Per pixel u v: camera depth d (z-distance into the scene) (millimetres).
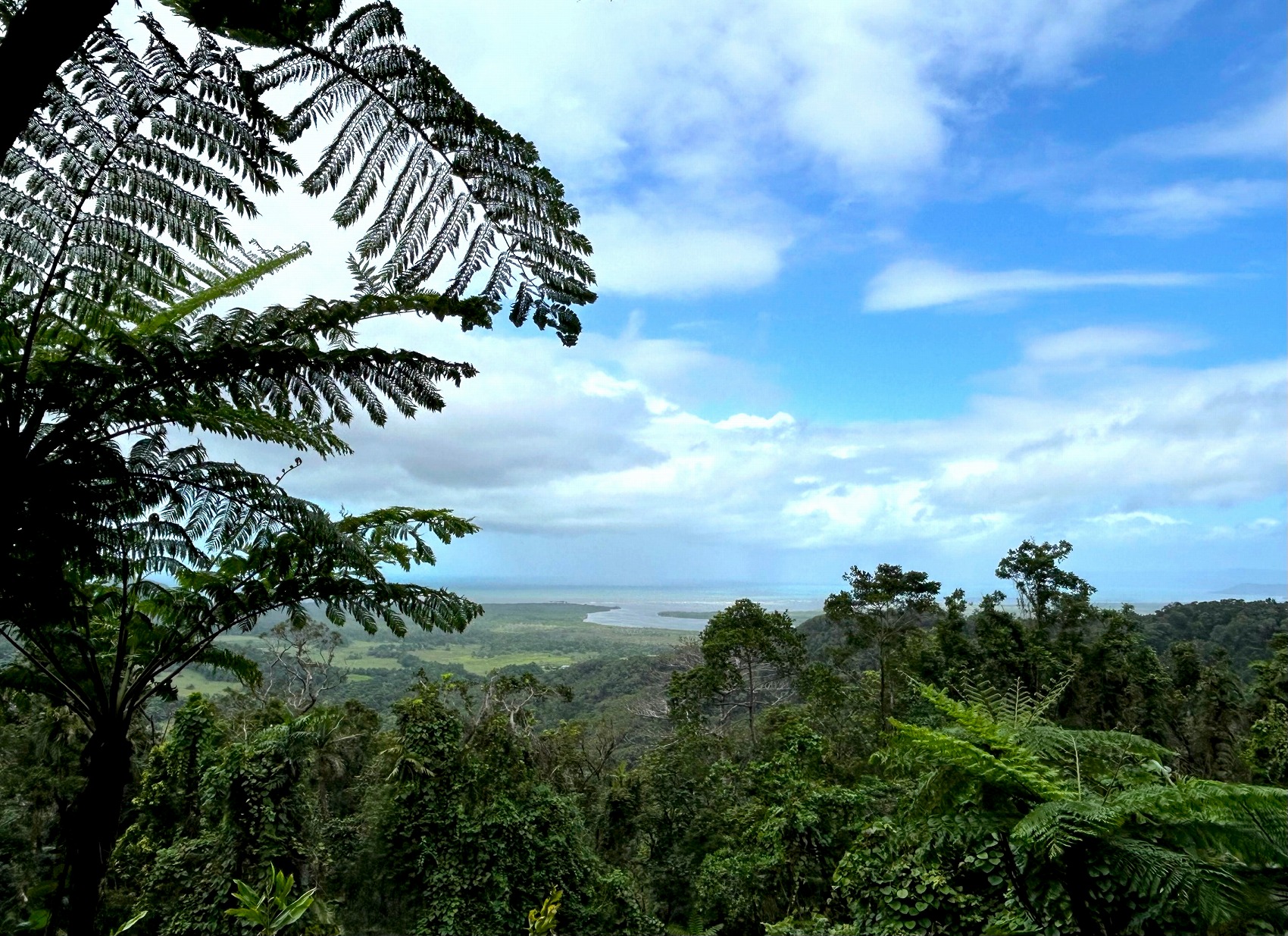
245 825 8430
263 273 3471
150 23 1438
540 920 2814
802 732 16031
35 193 2424
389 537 6375
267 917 2480
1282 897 2217
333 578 5426
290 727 9219
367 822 14211
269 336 2912
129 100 1662
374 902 13266
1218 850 2471
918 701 21094
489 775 13039
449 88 1483
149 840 10641
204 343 3236
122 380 2939
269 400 3070
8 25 1222
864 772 16969
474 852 11586
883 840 5844
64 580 3193
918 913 4863
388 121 1506
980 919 4535
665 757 21344
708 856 13602
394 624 5691
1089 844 2395
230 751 9109
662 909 17453
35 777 11805
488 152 1577
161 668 5012
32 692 5027
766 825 11398
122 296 3111
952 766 2809
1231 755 21609
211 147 1620
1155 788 2377
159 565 4750
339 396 3023
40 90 1184
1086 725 23297
